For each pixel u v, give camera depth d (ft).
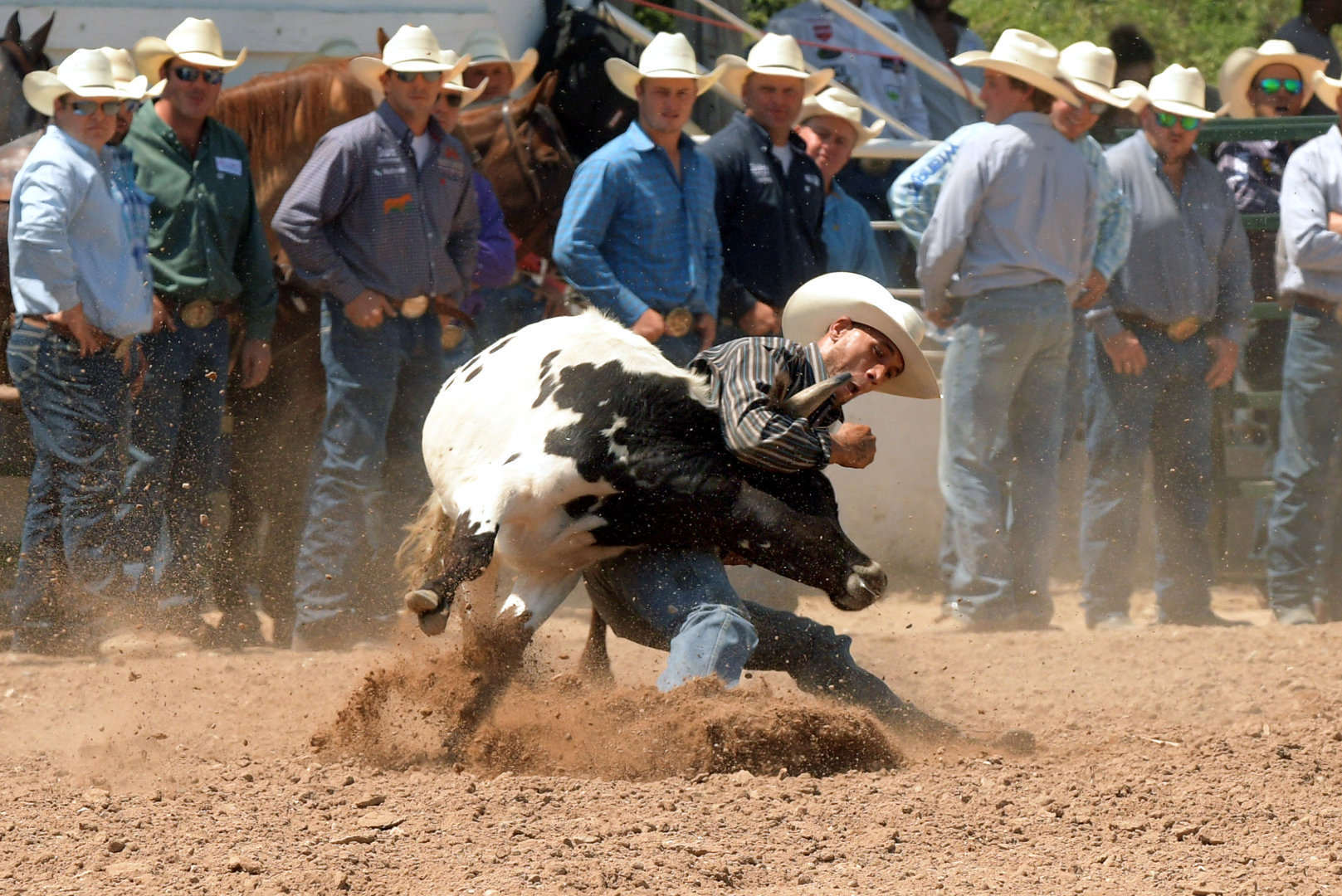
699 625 60.18
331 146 93.04
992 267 99.19
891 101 135.03
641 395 59.41
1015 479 102.53
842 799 54.80
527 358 62.18
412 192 94.32
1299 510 108.27
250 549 99.45
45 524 89.25
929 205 103.71
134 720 68.95
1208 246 106.63
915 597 116.37
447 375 99.40
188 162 93.40
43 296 86.74
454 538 59.47
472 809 52.16
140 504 92.68
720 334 101.86
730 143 101.60
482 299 105.50
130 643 88.89
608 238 95.86
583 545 60.85
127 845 48.75
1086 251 101.30
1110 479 105.70
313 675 80.07
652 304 95.71
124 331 88.53
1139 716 71.36
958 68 138.51
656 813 52.42
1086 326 106.01
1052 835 51.31
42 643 88.43
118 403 89.66
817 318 64.49
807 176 103.35
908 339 62.39
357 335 94.32
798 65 102.22
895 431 122.62
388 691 62.64
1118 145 108.27
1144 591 119.14
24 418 102.53
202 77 92.63
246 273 96.32
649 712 58.85
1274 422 124.47
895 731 64.64
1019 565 102.73
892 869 47.24
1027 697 76.23
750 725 58.08
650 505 59.26
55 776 59.00
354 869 46.62
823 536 59.26
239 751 62.95
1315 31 133.59
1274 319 119.55
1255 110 123.44
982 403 100.48
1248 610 115.14
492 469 60.70
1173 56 188.14
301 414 101.30
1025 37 99.30
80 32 119.85
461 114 111.96
